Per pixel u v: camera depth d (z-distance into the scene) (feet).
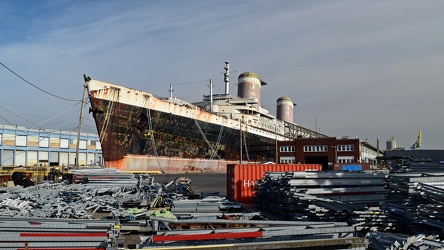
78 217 45.78
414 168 65.46
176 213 48.52
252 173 77.87
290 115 396.37
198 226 39.42
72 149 244.63
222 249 26.71
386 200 47.57
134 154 153.48
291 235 29.58
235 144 222.69
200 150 194.08
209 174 175.32
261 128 259.80
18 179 96.37
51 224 30.17
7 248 25.96
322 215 41.11
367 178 53.31
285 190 50.19
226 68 271.69
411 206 40.55
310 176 50.72
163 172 168.96
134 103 149.89
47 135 229.86
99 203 58.70
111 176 81.97
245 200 75.72
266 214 55.62
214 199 56.18
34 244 26.48
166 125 165.89
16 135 214.07
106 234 28.55
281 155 209.87
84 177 81.92
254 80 302.25
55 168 128.88
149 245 27.02
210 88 243.60
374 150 365.20
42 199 57.36
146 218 46.11
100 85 139.13
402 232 39.42
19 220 31.68
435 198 38.65
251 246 27.12
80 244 27.20
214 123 199.00
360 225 39.24
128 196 65.46
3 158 206.90
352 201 49.52
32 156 220.84
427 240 28.84
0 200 54.19
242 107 252.83
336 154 198.80
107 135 142.41
